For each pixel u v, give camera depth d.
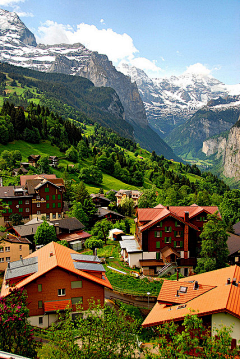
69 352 29.50
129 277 68.38
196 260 74.88
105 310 35.44
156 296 59.47
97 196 150.38
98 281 49.78
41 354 31.02
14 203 115.75
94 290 49.81
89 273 51.22
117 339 31.38
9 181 152.12
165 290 43.59
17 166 180.00
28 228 95.94
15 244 76.06
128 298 59.88
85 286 49.44
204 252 66.75
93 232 104.50
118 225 110.00
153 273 72.62
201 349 29.84
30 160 191.38
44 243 88.69
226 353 27.81
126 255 80.06
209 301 37.56
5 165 171.25
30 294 47.19
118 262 79.19
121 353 31.03
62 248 58.62
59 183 138.38
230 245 85.44
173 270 72.75
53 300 47.94
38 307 47.38
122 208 150.62
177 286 43.41
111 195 175.75
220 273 45.88
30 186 120.00
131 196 170.38
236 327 34.47
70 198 143.50
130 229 119.88
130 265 74.81
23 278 48.88
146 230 75.00
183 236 75.50
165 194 165.12
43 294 47.66
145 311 55.19
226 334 28.62
